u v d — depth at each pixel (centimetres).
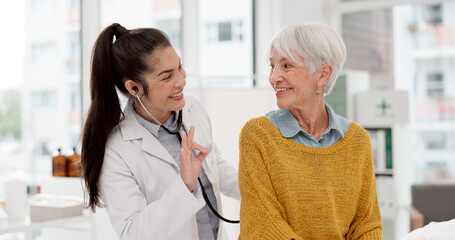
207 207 164
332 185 136
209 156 167
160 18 356
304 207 133
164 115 161
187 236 155
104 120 151
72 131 293
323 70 134
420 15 417
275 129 138
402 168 371
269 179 134
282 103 134
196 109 182
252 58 452
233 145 304
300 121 141
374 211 145
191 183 146
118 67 149
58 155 258
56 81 286
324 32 132
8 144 264
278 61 134
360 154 141
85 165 152
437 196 311
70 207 226
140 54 144
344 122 145
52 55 284
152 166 155
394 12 425
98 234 250
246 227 133
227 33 436
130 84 150
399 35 424
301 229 133
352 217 141
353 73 377
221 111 301
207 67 421
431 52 414
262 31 448
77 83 295
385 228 360
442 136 409
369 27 437
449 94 407
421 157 415
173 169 158
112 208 149
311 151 137
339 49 134
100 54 149
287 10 435
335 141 142
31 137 275
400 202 365
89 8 276
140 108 160
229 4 436
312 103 137
